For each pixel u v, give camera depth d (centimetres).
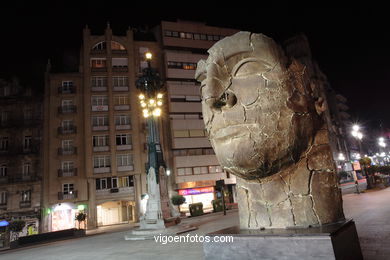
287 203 252
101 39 3334
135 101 3241
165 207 1191
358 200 1291
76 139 3016
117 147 3077
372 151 5503
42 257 930
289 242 217
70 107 3070
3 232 2414
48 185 2838
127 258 677
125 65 3347
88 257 789
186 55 3628
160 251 714
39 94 3070
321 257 203
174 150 3353
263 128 234
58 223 2762
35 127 2962
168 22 3675
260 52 244
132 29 3728
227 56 249
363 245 425
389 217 689
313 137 259
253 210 269
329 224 242
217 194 3391
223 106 246
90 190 2909
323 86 4684
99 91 3178
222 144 249
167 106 3444
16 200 2733
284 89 242
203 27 3831
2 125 2908
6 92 3025
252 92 240
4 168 2817
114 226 2706
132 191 3033
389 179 2288
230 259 246
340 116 5481
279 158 238
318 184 251
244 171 244
